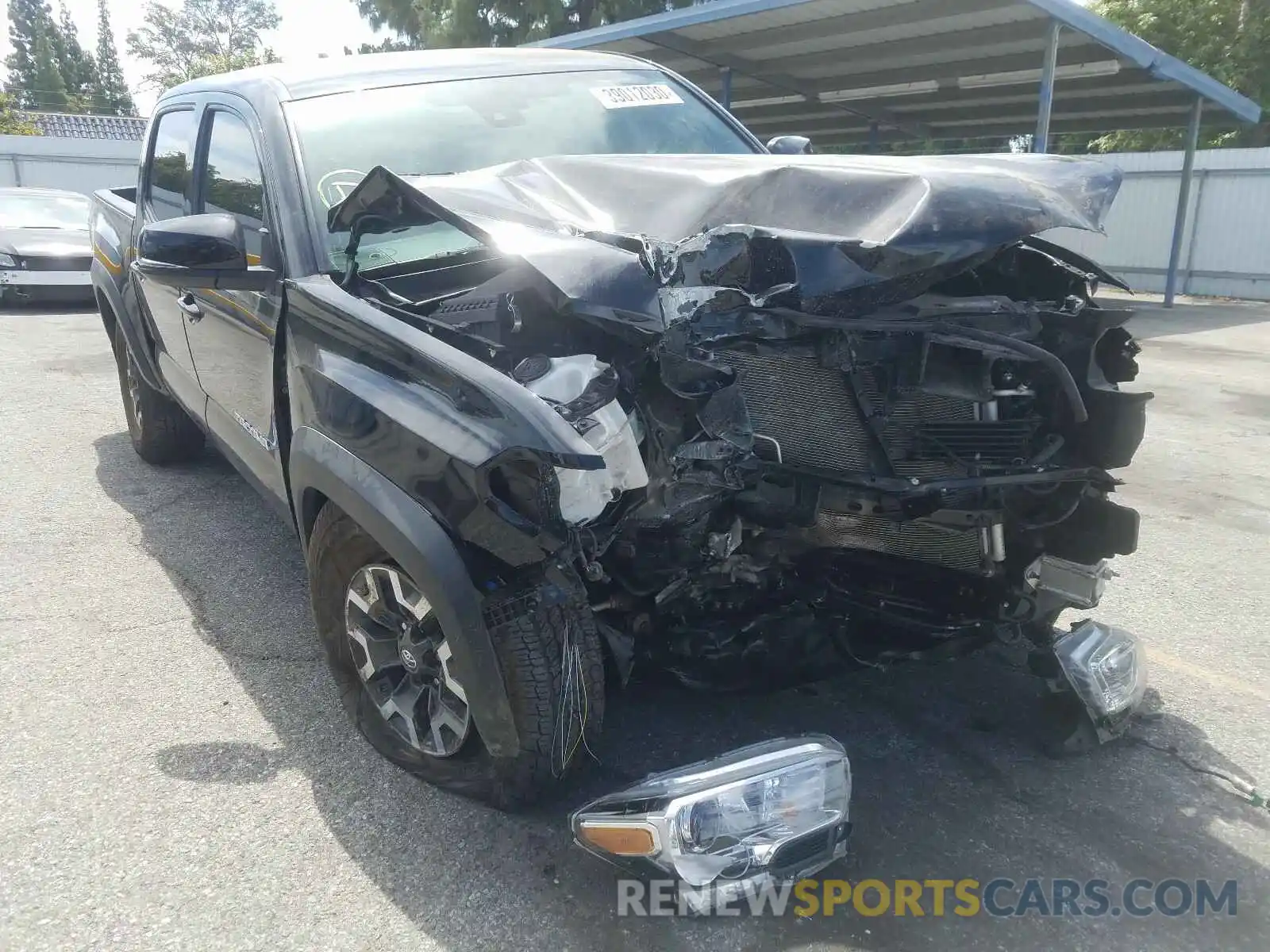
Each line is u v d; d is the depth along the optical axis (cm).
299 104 347
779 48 1441
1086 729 298
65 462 593
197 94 430
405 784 283
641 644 275
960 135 2180
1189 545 492
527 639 235
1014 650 362
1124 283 306
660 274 238
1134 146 2769
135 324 502
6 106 3728
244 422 357
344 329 263
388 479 241
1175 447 689
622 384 241
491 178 311
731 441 245
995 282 318
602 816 228
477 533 221
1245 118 1581
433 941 227
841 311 261
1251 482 602
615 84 416
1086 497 300
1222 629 396
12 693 332
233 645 368
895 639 304
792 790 225
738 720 316
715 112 434
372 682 288
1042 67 1446
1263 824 271
